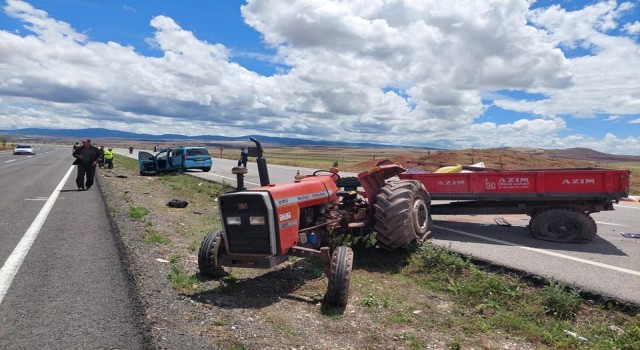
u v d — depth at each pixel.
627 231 8.98
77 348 3.61
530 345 4.18
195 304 4.77
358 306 5.02
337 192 7.01
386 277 6.11
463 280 5.84
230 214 5.34
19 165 31.58
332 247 7.08
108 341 3.74
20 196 13.55
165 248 7.16
